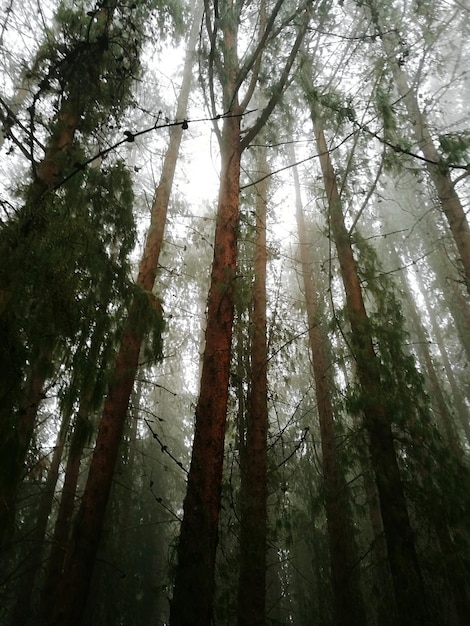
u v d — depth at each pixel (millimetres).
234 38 7527
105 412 6762
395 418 5859
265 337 8852
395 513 5473
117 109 5488
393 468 5730
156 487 13938
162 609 13531
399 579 5098
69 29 5254
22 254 3141
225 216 6418
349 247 7613
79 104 5094
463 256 7930
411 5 7734
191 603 3904
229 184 6688
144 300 4277
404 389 6043
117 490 10797
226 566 6434
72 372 3289
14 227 3281
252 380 8258
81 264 3611
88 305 3477
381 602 5500
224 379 5289
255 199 10664
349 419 11883
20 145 4281
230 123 7160
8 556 8383
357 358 6418
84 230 3676
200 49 7512
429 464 5637
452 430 11055
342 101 6160
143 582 12078
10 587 8648
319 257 12711
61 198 3873
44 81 4750
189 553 4188
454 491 5348
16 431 2846
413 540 5363
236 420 8102
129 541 12469
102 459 6430
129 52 5488
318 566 8977
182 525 4402
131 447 11312
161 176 9656
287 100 7453
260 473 7289
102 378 3371
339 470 7301
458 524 5250
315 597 10430
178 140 10305
